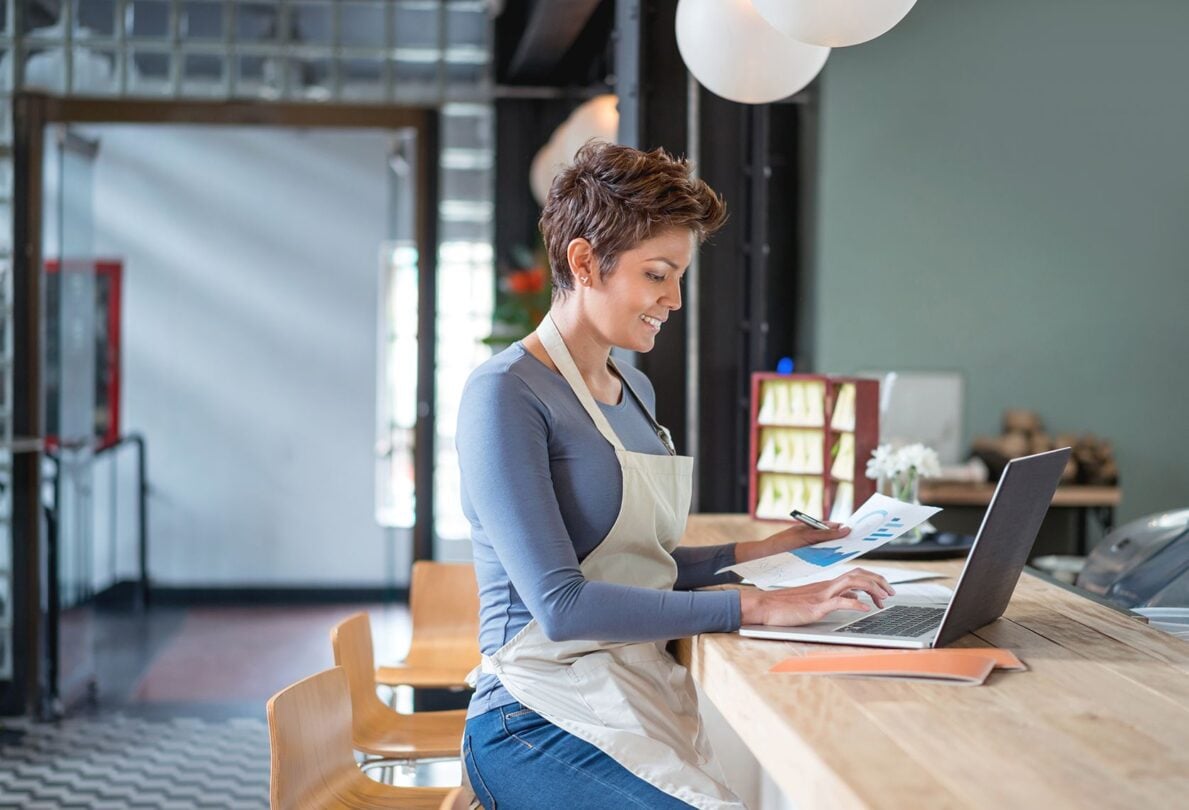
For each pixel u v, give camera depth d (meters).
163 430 8.40
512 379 1.85
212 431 8.41
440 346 8.44
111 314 8.33
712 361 4.01
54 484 5.53
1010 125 6.89
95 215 8.35
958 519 6.23
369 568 8.50
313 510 8.47
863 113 6.87
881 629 1.79
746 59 2.78
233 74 7.36
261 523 8.45
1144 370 6.94
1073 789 1.13
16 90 5.43
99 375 8.15
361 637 2.66
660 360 3.98
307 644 7.10
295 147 8.41
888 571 2.35
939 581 2.27
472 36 7.65
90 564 6.01
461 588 3.32
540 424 1.85
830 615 1.91
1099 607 2.04
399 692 5.04
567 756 1.82
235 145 8.39
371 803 2.09
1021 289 6.92
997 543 1.73
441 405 8.47
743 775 2.65
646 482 1.92
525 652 1.88
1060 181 6.91
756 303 4.03
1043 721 1.36
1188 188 6.91
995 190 6.90
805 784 1.27
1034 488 1.79
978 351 6.91
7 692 5.51
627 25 3.88
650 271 1.87
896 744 1.27
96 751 5.03
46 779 4.67
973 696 1.46
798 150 7.18
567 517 1.89
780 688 1.50
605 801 1.78
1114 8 6.88
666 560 1.99
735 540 2.68
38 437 5.50
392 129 5.74
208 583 8.44
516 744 1.86
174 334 8.39
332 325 8.45
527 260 7.25
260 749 5.08
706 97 3.90
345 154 8.41
